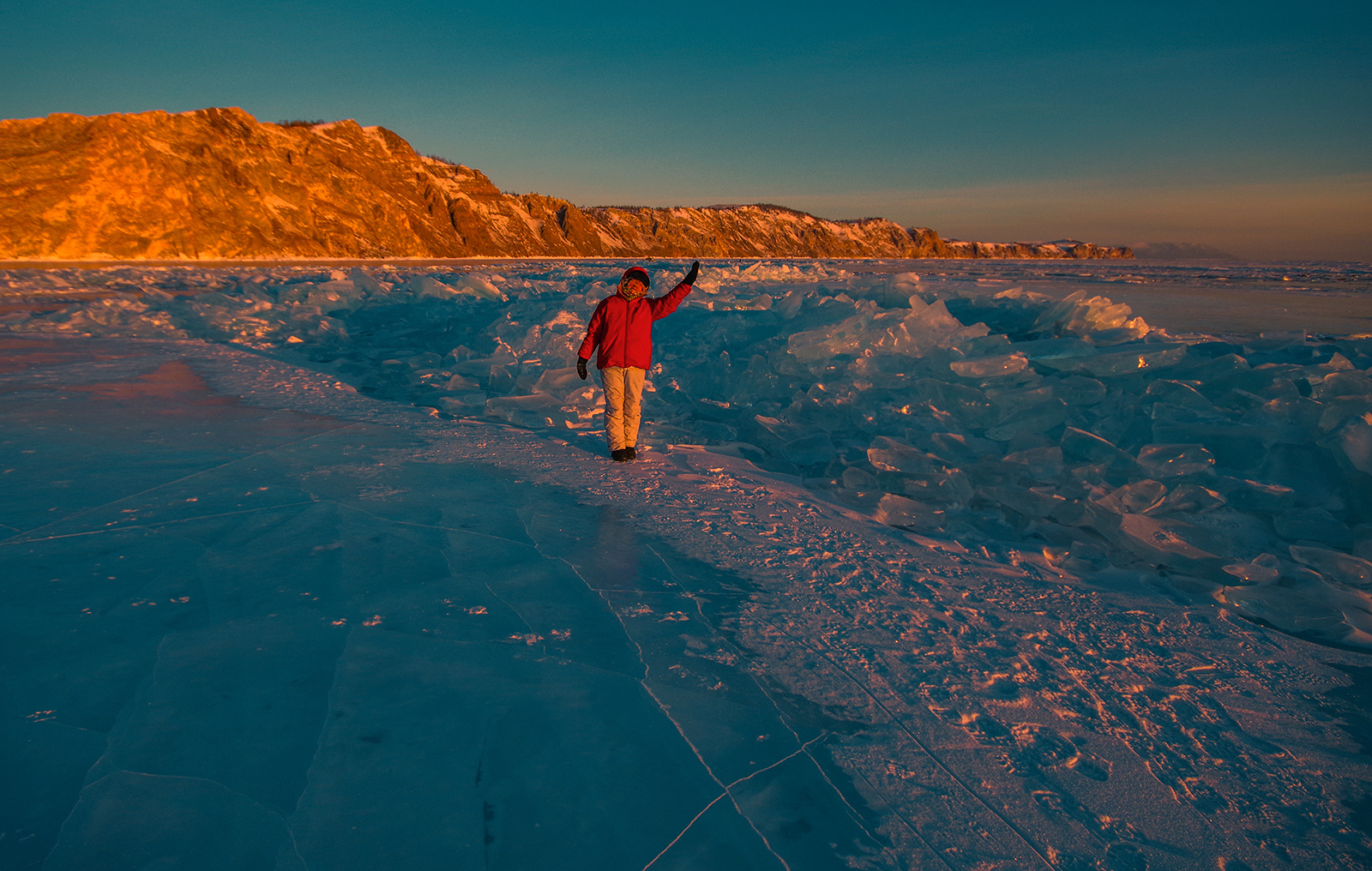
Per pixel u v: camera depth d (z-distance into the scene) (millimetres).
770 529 3291
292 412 5234
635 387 4367
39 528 2742
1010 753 1750
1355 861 1454
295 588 2342
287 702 1711
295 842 1288
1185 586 2891
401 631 2104
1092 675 2160
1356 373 4355
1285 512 3561
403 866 1255
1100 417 4742
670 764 1604
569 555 2822
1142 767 1728
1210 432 4133
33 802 1335
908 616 2473
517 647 2066
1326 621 2555
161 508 3033
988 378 5297
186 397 5535
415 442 4551
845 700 1937
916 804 1542
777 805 1500
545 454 4461
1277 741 1883
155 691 1719
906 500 3680
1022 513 3646
